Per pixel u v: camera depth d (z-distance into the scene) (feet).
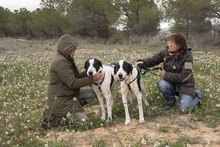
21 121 11.59
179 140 9.53
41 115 12.90
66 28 94.79
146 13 64.34
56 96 11.98
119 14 72.13
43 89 19.29
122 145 9.23
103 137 10.61
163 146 9.12
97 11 82.07
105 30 84.58
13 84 21.33
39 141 10.41
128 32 73.51
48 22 100.48
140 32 68.49
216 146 8.93
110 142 10.02
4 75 23.70
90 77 11.87
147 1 70.79
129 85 11.78
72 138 10.18
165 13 59.82
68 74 11.66
